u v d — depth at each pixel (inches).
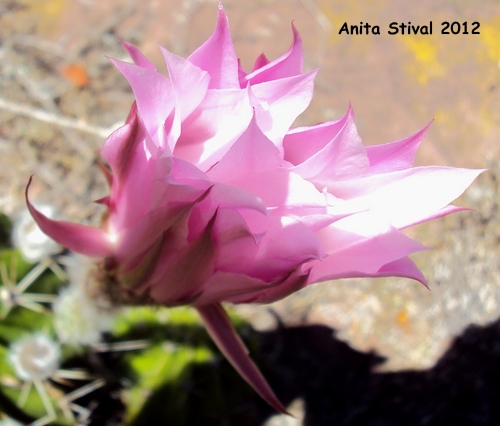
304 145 5.3
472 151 12.6
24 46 12.4
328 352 10.7
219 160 4.9
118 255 5.6
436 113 12.9
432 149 12.4
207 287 5.3
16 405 7.5
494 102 13.3
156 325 8.0
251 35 13.1
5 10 12.8
